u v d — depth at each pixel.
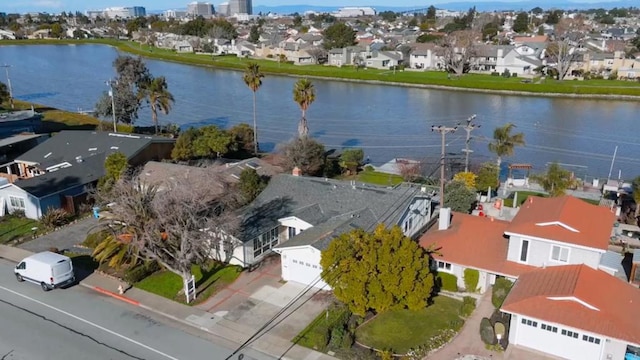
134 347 26.83
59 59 179.38
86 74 144.62
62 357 25.97
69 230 42.97
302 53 169.50
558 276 28.31
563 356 25.92
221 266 35.59
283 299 31.34
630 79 129.75
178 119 93.19
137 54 196.75
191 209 31.70
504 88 121.69
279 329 28.28
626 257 36.94
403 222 37.84
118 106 79.75
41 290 32.97
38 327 28.66
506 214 46.50
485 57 144.38
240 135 67.44
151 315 29.98
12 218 45.69
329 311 29.05
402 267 28.00
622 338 23.86
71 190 47.16
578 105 108.25
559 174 48.97
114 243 33.81
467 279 31.84
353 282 27.70
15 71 148.38
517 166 59.19
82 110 98.06
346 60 162.75
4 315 29.84
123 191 32.44
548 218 30.75
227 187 42.53
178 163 57.09
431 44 162.12
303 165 54.28
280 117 95.94
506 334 27.31
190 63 175.75
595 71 134.88
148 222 30.91
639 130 86.00
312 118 95.12
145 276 34.19
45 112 91.19
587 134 82.88
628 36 197.50
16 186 45.38
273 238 38.41
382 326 28.66
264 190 42.75
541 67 138.12
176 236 32.03
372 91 126.75
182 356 26.05
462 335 27.84
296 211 38.88
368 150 73.69
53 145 58.62
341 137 81.31
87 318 29.62
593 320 24.92
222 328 28.47
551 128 87.00
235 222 35.34
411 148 74.44
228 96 117.19
